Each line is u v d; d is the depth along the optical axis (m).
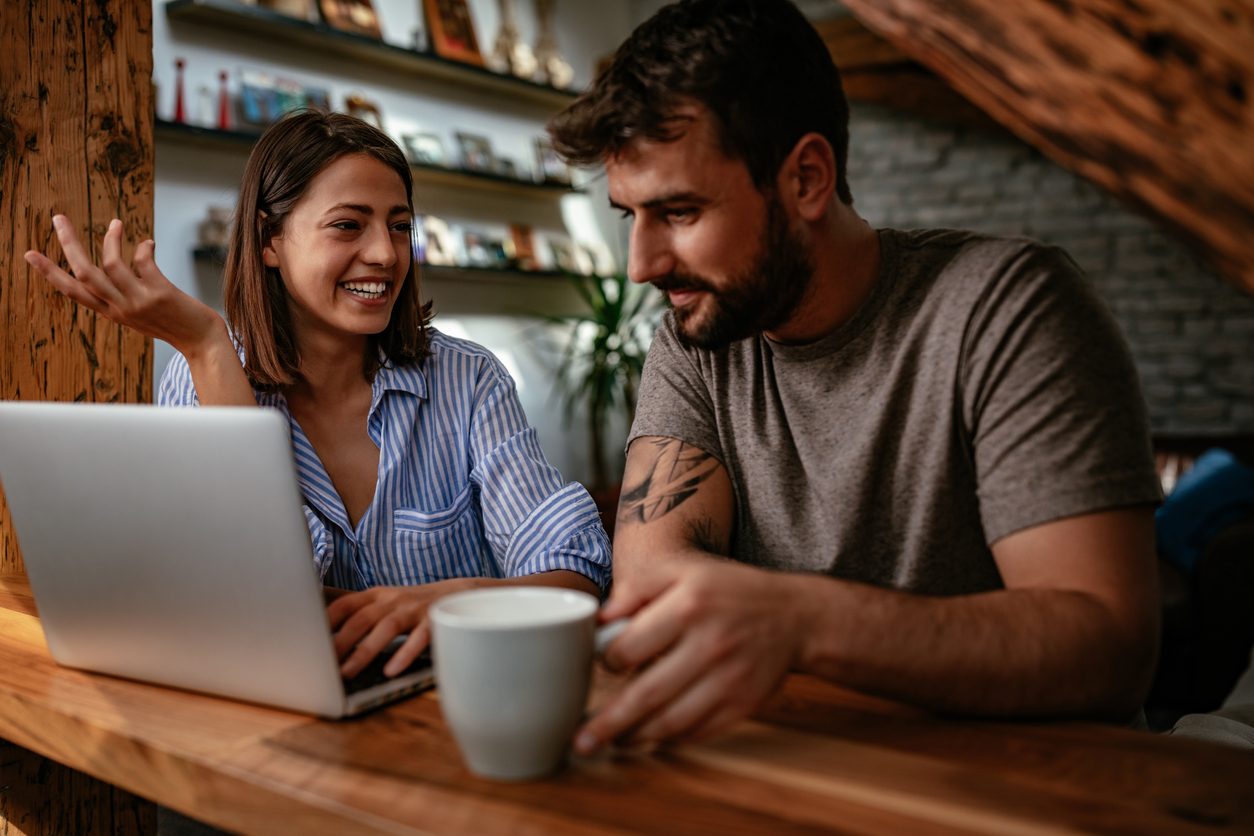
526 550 1.19
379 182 1.25
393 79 3.82
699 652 0.59
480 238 4.14
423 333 1.36
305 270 1.23
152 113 1.48
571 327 4.66
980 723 0.67
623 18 5.14
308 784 0.57
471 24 4.10
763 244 0.83
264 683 0.70
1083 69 1.16
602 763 0.60
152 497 0.68
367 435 1.33
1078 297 0.83
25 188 1.35
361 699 0.69
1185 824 0.51
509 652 0.54
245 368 1.27
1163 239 4.20
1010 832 0.50
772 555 1.00
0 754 1.13
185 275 3.09
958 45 1.44
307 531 0.63
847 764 0.60
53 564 0.78
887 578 0.94
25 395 1.36
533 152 4.46
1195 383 4.19
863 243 0.93
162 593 0.72
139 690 0.77
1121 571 0.72
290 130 1.25
